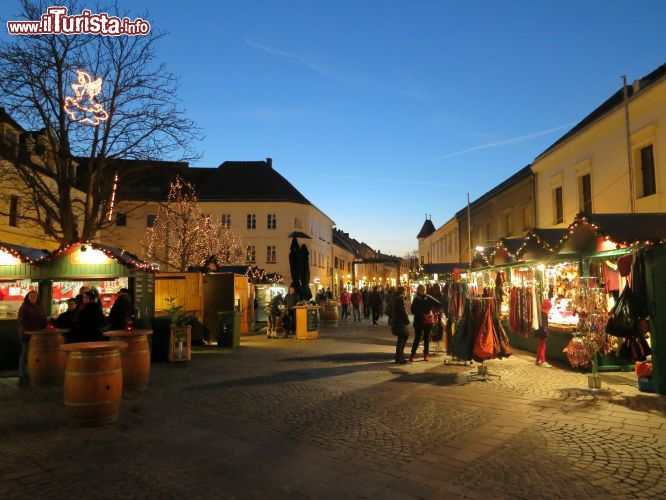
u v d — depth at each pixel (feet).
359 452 16.85
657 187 48.96
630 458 15.83
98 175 55.52
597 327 26.50
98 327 29.66
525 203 83.46
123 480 14.48
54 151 52.70
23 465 15.72
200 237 119.14
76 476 14.79
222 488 13.89
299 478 14.60
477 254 56.95
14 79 49.01
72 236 54.13
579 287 30.76
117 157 55.72
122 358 27.07
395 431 19.21
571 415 21.13
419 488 13.79
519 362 36.37
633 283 25.43
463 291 45.96
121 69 54.08
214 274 54.90
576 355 26.89
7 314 38.27
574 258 36.04
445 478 14.48
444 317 44.32
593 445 17.17
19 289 39.52
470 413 21.75
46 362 29.40
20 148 54.39
